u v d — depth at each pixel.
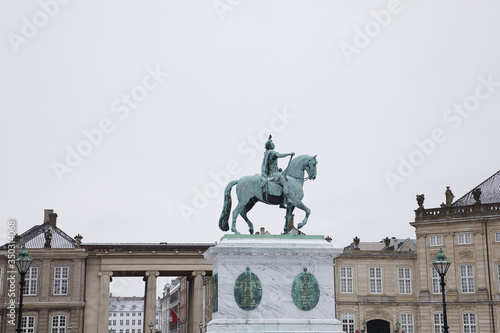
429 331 67.69
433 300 68.06
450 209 68.12
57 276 73.31
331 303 24.89
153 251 76.38
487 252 65.31
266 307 24.39
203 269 77.12
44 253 73.00
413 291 73.25
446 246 67.81
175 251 76.56
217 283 24.70
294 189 26.45
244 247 24.44
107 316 74.12
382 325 72.88
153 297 75.44
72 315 72.50
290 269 24.89
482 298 64.75
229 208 26.91
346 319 71.81
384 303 72.44
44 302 71.94
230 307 24.20
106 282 74.94
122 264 75.75
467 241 66.75
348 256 73.19
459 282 66.62
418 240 69.69
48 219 82.69
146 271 76.00
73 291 72.94
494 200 68.50
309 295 24.75
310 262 25.08
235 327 23.73
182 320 125.06
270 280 24.64
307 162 26.98
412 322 72.56
